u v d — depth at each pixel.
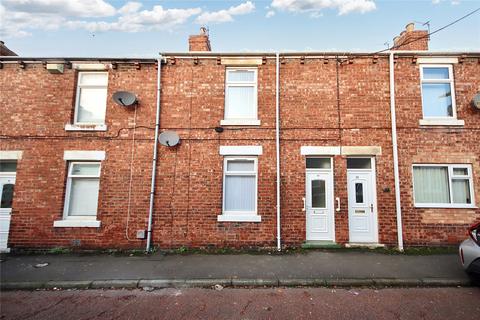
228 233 8.15
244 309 4.70
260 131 8.59
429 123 8.38
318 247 8.03
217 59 8.95
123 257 7.39
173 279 5.85
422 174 8.49
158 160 8.48
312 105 8.67
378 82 8.71
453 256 7.25
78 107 8.98
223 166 8.55
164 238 8.14
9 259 7.29
